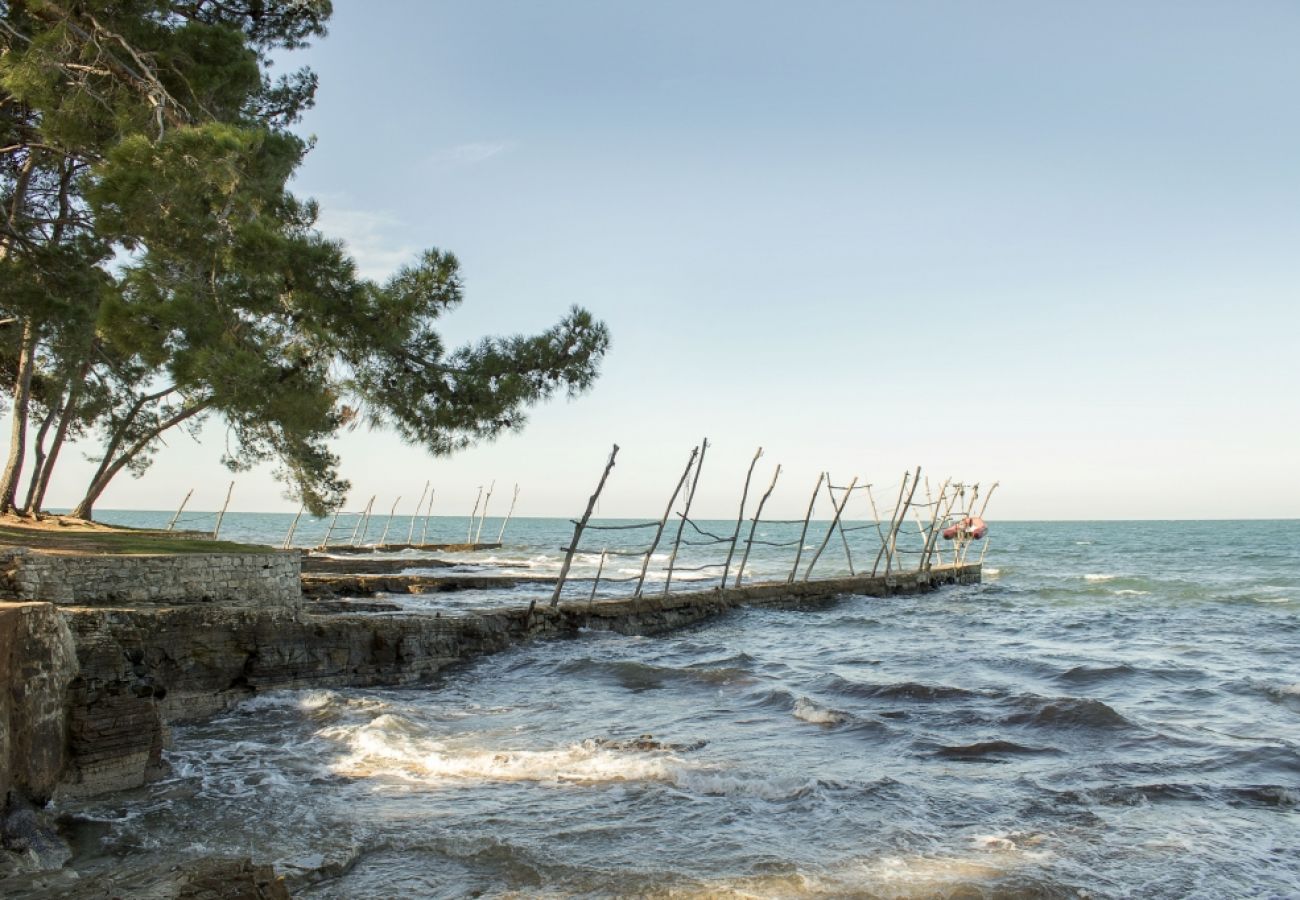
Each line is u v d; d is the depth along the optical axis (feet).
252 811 31.91
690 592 97.60
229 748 41.16
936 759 39.47
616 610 85.05
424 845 28.78
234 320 47.83
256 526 456.45
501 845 28.63
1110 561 217.36
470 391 51.16
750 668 63.67
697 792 34.40
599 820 31.27
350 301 47.47
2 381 90.94
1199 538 377.09
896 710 48.85
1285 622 91.71
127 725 33.91
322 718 46.91
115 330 45.85
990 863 27.45
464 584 124.88
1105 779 36.35
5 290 57.93
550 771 37.11
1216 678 59.11
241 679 50.65
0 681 25.63
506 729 45.16
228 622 49.98
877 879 26.16
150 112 56.29
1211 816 32.04
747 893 25.16
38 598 45.98
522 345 53.47
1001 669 63.77
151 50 60.49
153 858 27.04
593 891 25.35
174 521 162.50
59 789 30.99
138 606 48.80
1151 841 29.45
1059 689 56.49
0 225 60.75
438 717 48.08
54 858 26.18
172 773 36.35
